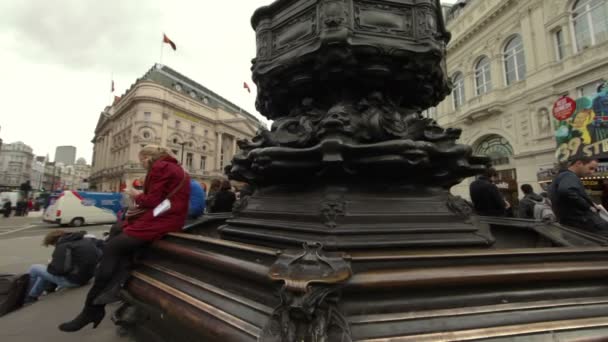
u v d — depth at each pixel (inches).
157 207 74.9
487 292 41.7
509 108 592.1
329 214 63.7
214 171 1920.5
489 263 46.5
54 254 135.6
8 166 3282.5
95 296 68.9
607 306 44.3
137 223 73.2
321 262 37.8
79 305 103.6
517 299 42.4
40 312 94.3
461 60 722.8
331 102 85.3
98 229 625.9
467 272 40.5
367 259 41.9
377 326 36.2
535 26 544.4
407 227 66.1
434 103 102.6
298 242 62.1
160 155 84.8
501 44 616.1
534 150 534.9
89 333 73.6
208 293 49.9
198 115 1803.6
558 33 516.7
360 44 71.5
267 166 71.4
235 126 2103.8
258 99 107.2
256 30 96.8
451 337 36.1
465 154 73.8
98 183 2032.5
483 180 152.6
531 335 37.9
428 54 76.5
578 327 39.9
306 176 74.5
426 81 85.9
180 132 1680.6
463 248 66.9
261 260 45.2
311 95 89.4
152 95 1520.7
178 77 2010.3
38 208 1277.1
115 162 1740.9
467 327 37.6
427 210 72.2
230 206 203.5
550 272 43.3
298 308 32.9
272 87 92.2
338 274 35.2
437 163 73.1
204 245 58.3
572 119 418.0
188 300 50.4
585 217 93.6
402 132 75.2
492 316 39.3
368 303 37.9
